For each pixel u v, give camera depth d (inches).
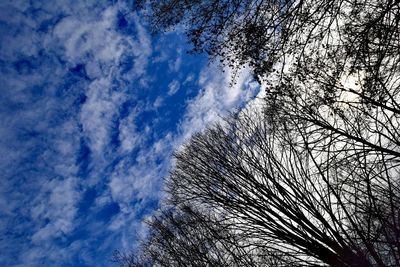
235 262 255.6
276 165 287.6
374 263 220.5
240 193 304.2
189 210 333.1
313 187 257.4
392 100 209.0
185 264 305.9
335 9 222.4
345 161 216.4
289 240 263.6
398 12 201.8
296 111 251.3
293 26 227.3
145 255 352.2
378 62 210.1
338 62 231.8
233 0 243.9
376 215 193.2
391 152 198.5
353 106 220.5
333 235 249.9
